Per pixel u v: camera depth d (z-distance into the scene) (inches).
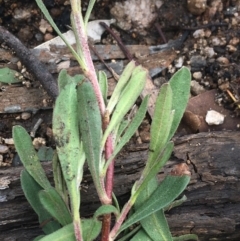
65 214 11.7
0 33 14.6
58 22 15.6
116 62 15.0
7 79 14.5
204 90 15.0
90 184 13.0
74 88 11.0
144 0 15.8
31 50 14.9
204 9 15.6
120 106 11.2
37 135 14.4
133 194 11.5
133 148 13.4
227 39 15.6
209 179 13.1
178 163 13.2
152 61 15.2
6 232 13.0
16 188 12.9
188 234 12.7
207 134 13.4
